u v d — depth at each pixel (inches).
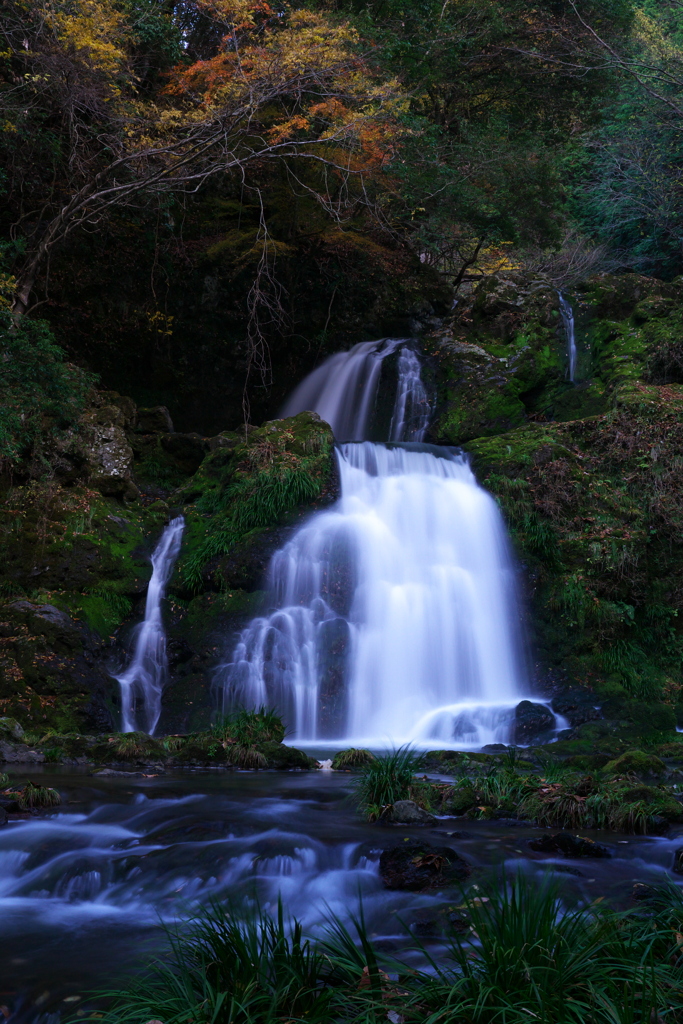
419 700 516.7
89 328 755.4
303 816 275.1
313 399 894.4
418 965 159.3
